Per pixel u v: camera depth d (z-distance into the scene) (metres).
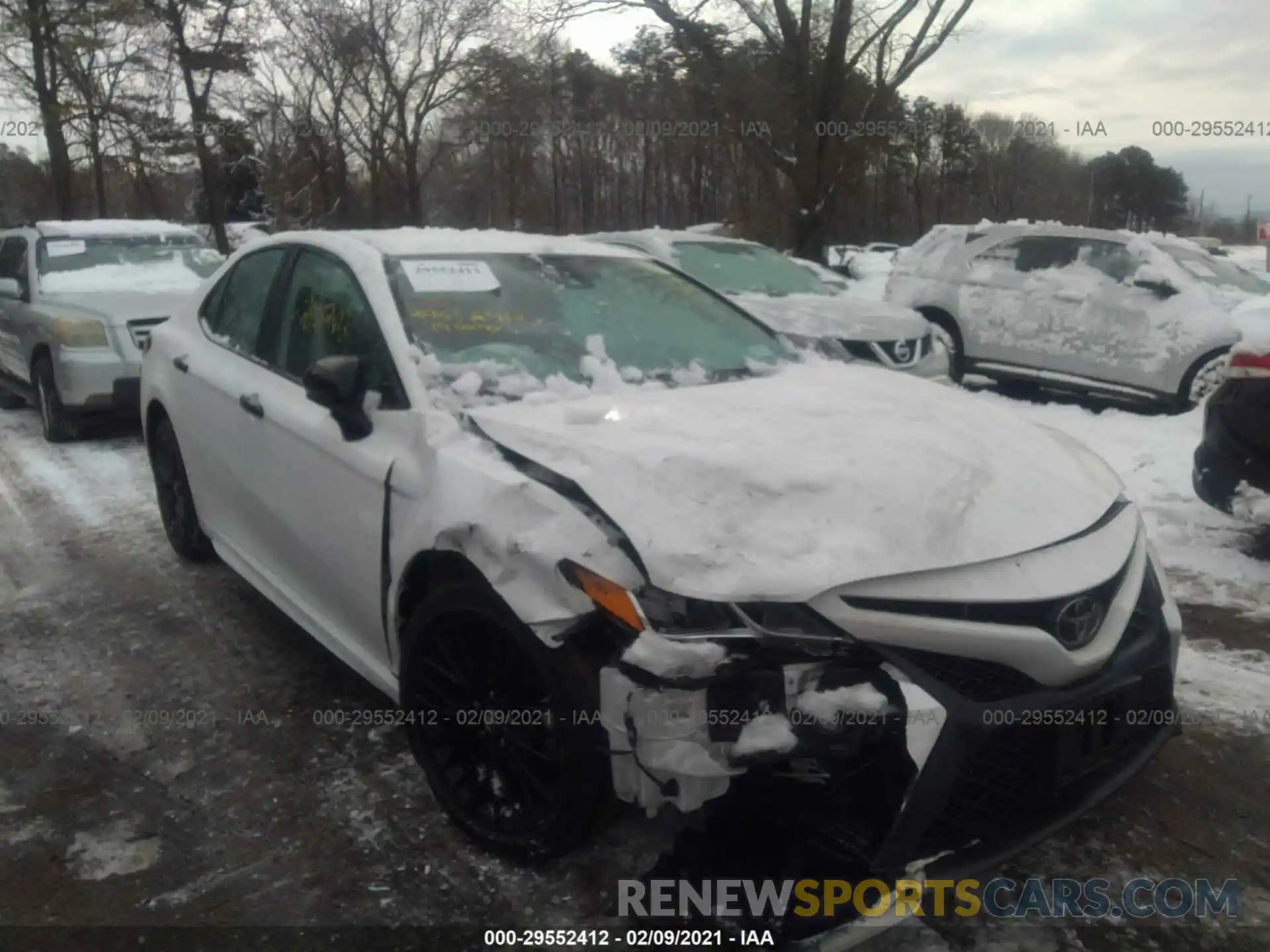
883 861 2.43
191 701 4.05
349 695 4.09
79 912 2.86
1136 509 3.25
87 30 22.22
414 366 3.40
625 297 4.14
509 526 2.74
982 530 2.72
